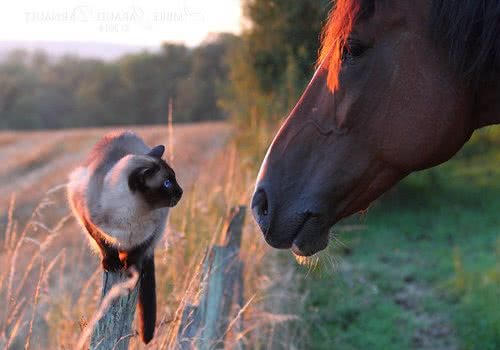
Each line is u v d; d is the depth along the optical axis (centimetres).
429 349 663
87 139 3128
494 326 662
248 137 1102
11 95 5575
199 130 2453
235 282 452
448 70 229
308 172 246
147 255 319
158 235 323
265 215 249
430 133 233
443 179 1359
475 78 229
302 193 245
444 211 1208
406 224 1136
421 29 230
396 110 234
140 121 4659
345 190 245
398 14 231
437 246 1014
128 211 298
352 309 733
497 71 230
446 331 700
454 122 233
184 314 345
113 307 281
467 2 220
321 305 722
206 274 368
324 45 253
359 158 242
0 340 413
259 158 991
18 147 2936
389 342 671
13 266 386
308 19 1124
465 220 1150
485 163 1596
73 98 5444
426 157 237
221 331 411
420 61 230
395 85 233
